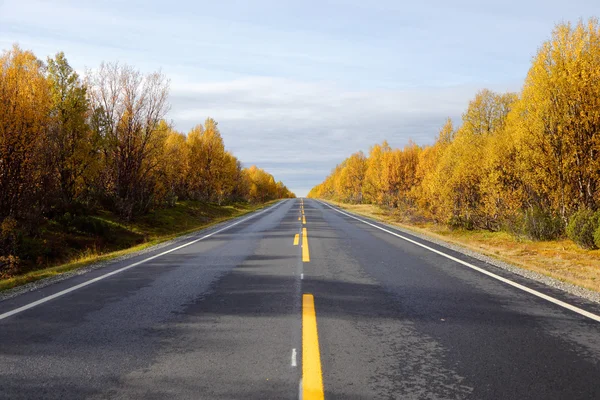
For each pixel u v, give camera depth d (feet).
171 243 45.88
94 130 82.48
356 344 12.98
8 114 53.16
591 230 42.42
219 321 15.47
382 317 15.97
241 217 98.63
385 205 130.41
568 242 47.52
